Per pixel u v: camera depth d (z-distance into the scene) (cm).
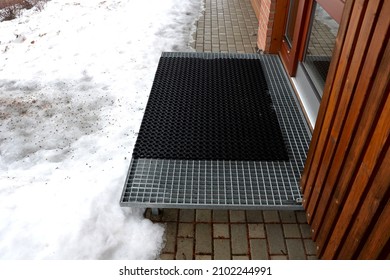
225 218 220
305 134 267
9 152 272
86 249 198
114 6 581
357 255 142
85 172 250
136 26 498
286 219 220
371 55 125
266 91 318
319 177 180
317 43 286
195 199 214
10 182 243
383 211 121
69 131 293
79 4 594
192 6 587
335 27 253
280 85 331
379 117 121
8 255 195
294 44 324
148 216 220
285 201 213
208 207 210
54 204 224
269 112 288
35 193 233
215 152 247
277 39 384
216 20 532
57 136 288
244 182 226
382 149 118
